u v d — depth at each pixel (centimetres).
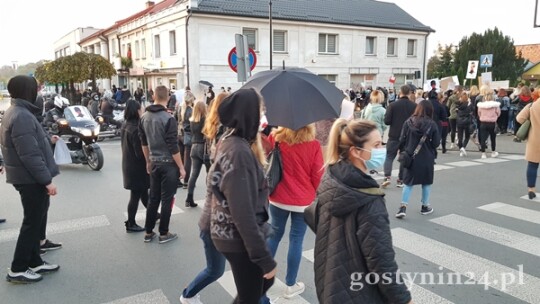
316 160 355
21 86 379
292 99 370
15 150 377
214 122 316
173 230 548
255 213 242
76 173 930
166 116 478
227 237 248
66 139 970
